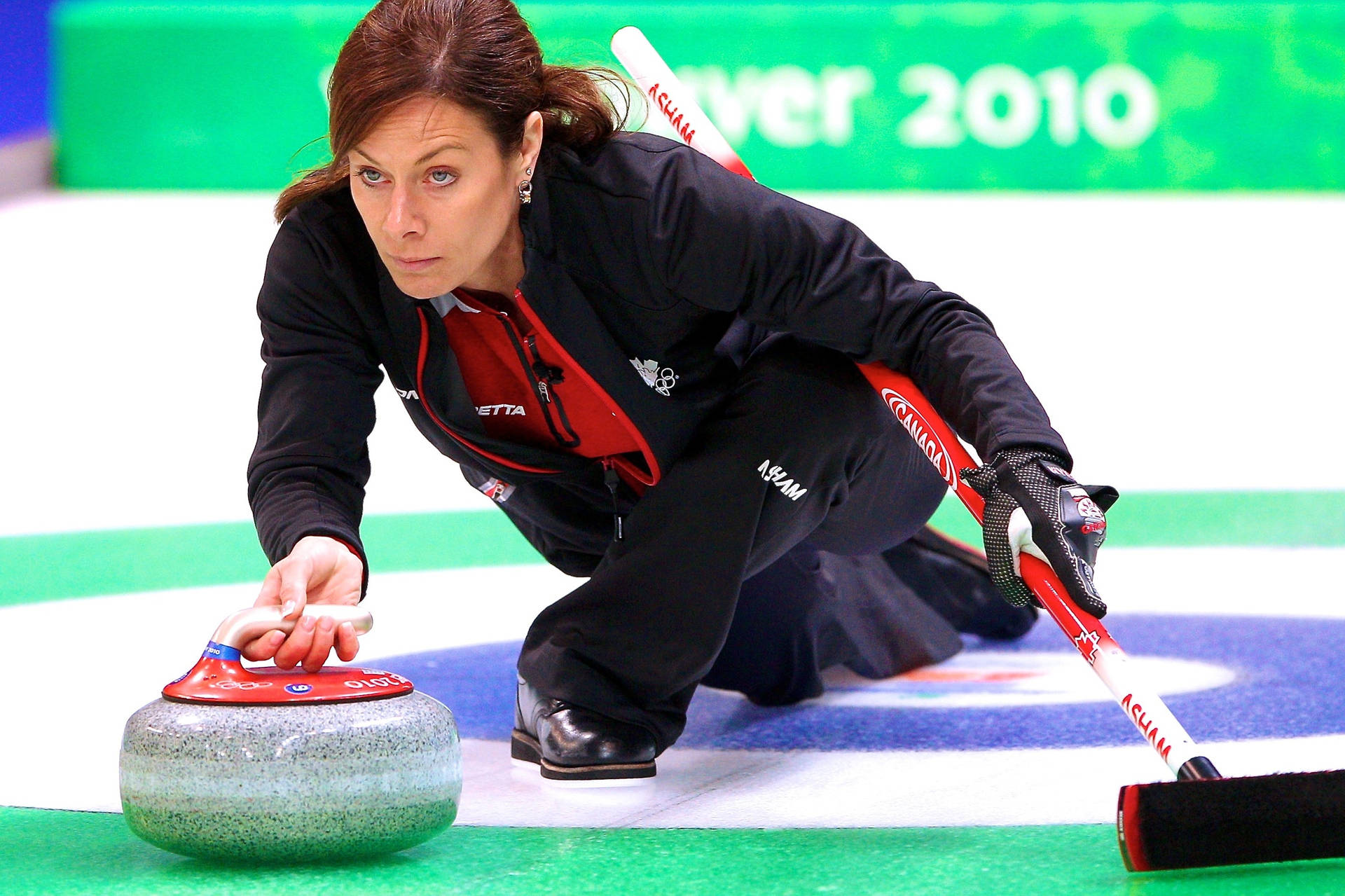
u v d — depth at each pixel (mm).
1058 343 21312
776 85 28734
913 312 5465
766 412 5805
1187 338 21438
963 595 8781
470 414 6039
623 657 5961
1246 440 16797
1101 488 4996
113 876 4613
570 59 5883
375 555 12023
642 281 5543
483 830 5188
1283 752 6090
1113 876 4582
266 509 5551
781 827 5223
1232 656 8141
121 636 9016
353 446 5777
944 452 5422
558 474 6324
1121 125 29125
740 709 7355
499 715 7199
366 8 29094
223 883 4504
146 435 17266
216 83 29062
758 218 5438
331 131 4945
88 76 29062
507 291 5613
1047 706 7207
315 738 4496
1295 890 4402
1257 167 29312
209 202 28625
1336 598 9891
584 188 5480
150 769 4527
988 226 26797
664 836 5102
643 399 5773
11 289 23719
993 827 5180
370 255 5676
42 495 14727
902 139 28953
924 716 7070
